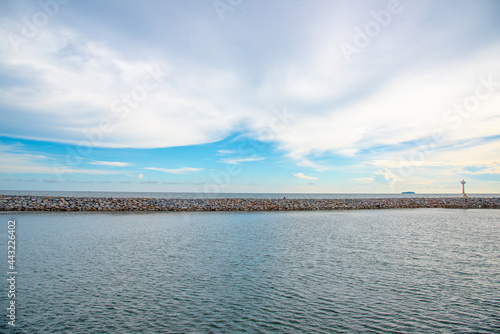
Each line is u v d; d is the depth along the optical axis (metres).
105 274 13.95
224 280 13.28
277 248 20.00
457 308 10.52
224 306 10.49
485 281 13.41
